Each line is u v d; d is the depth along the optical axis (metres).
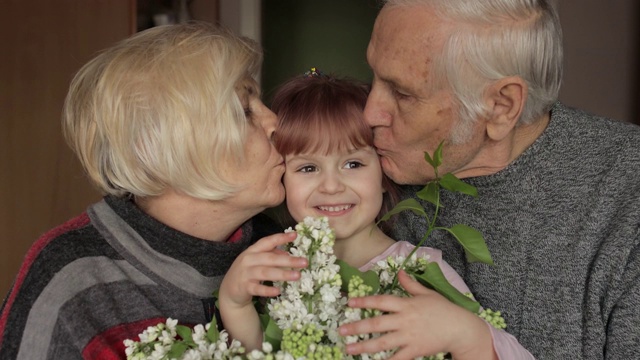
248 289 0.95
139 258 1.08
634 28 2.96
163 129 1.03
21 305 1.02
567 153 1.18
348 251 1.30
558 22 1.12
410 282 0.93
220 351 0.89
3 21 2.24
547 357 1.18
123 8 2.21
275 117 1.17
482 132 1.10
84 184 2.27
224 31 1.14
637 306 1.09
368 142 1.23
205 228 1.13
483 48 1.03
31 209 2.31
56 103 2.26
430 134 1.10
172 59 1.04
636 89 2.98
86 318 0.99
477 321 0.94
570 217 1.16
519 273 1.20
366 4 3.84
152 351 0.94
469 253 0.94
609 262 1.11
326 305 0.90
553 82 1.12
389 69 1.07
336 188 1.24
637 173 1.15
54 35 2.24
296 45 3.86
